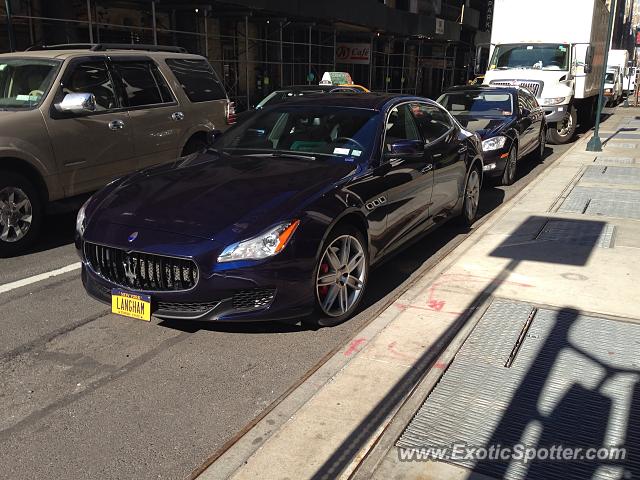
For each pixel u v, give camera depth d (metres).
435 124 6.35
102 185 6.91
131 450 3.04
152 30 15.24
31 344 4.21
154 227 3.96
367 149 4.94
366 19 23.27
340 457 2.84
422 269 5.76
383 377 3.54
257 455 2.87
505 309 4.43
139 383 3.68
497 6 16.23
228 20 19.50
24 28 12.94
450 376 3.50
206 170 4.77
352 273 4.55
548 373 3.52
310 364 3.89
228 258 3.75
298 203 4.07
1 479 2.83
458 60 42.34
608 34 12.62
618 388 3.34
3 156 5.86
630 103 35.06
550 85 14.83
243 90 20.91
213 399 3.50
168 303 3.87
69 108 6.26
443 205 6.22
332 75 18.12
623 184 9.11
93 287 4.21
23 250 6.36
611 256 5.61
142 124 7.30
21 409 3.41
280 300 3.90
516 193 9.44
